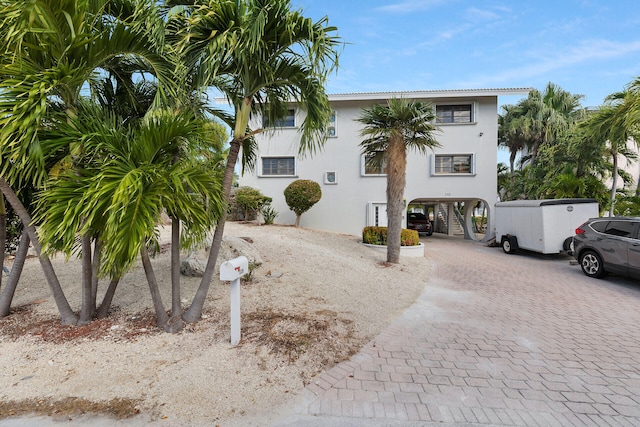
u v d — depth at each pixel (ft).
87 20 10.32
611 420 7.96
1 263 14.88
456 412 8.25
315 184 44.50
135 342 11.31
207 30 11.40
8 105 8.44
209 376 9.47
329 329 13.16
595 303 17.99
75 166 10.67
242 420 7.82
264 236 33.19
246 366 10.06
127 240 9.11
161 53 11.23
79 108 11.30
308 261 24.93
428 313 16.28
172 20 11.54
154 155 10.57
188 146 11.14
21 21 8.70
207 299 15.89
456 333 13.62
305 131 14.83
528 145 63.82
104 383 9.04
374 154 32.04
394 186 28.45
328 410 8.29
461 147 47.93
